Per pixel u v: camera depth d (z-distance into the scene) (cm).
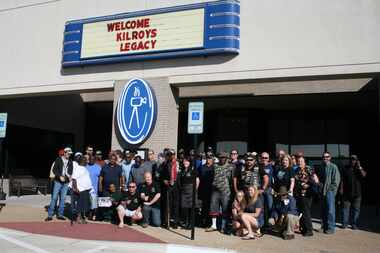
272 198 1053
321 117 1986
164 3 1434
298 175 1033
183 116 2161
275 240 954
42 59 1634
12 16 1719
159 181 1132
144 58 1420
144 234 995
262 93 1752
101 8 1544
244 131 2000
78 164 1167
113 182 1173
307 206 1017
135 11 1479
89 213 1251
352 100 1780
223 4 1320
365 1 1203
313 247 880
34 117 1997
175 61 1395
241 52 1311
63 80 1584
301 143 1998
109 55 1479
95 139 2266
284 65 1259
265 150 2008
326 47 1224
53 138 2103
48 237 946
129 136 1413
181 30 1371
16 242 890
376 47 1182
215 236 991
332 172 1062
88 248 848
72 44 1549
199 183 1113
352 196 1111
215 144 2033
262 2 1305
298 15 1262
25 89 1653
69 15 1606
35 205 1524
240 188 1034
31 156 1995
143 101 1403
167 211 1096
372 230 1105
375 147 1916
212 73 1340
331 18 1229
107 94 2145
